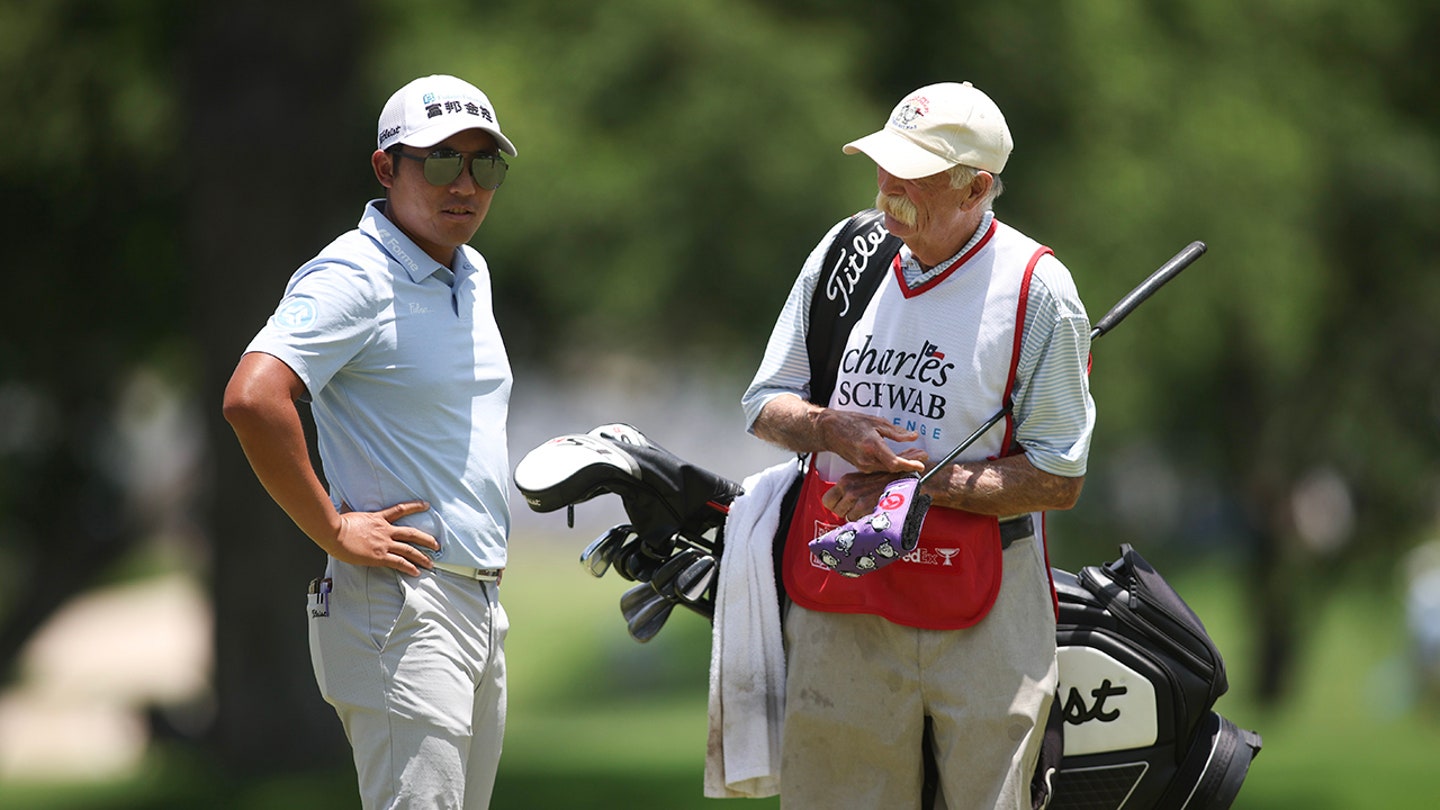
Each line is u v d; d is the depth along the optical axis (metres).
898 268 13.18
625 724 65.88
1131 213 43.94
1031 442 12.91
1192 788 13.77
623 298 42.28
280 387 11.89
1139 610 13.85
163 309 52.66
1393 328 58.22
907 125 12.55
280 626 43.69
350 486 12.71
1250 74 49.12
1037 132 44.66
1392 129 53.00
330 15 41.44
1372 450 59.69
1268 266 46.62
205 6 41.62
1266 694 65.00
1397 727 60.00
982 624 13.03
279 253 41.84
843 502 12.83
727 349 46.84
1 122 44.94
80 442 61.50
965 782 13.12
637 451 14.17
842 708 13.38
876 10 44.16
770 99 41.03
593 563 14.74
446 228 12.85
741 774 13.73
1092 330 13.61
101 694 73.88
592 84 42.22
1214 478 63.47
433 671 12.59
